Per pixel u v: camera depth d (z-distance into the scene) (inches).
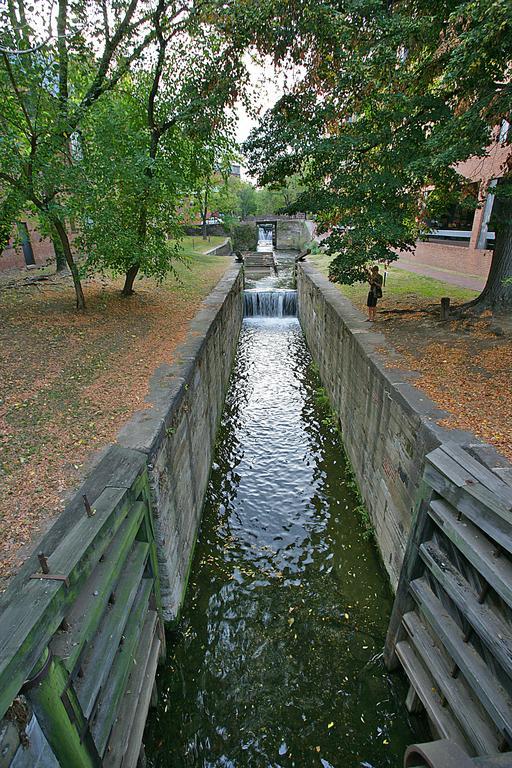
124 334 386.0
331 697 217.5
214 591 271.7
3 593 123.3
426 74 305.3
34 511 165.6
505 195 309.0
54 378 285.9
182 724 205.9
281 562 295.0
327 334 547.5
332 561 296.2
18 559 141.6
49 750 109.0
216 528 325.4
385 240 358.0
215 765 192.7
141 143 423.5
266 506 350.0
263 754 196.1
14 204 352.2
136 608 185.6
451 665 178.7
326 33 315.6
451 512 178.2
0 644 98.0
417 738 200.5
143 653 188.2
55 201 371.9
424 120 316.5
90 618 130.3
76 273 431.2
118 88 440.1
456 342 354.0
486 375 285.4
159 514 214.5
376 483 309.1
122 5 371.6
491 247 649.0
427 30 290.2
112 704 148.3
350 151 339.9
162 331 402.3
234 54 362.0
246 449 431.2
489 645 147.9
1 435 217.8
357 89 327.3
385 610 260.2
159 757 194.5
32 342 348.5
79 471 189.9
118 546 159.8
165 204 444.1
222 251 1440.7
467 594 165.6
